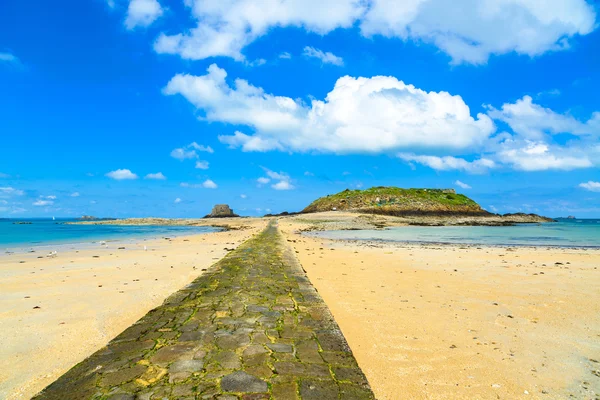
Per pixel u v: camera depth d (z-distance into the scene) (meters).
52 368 4.40
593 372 4.55
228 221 76.12
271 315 5.69
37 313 6.57
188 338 4.62
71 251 17.81
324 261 14.03
